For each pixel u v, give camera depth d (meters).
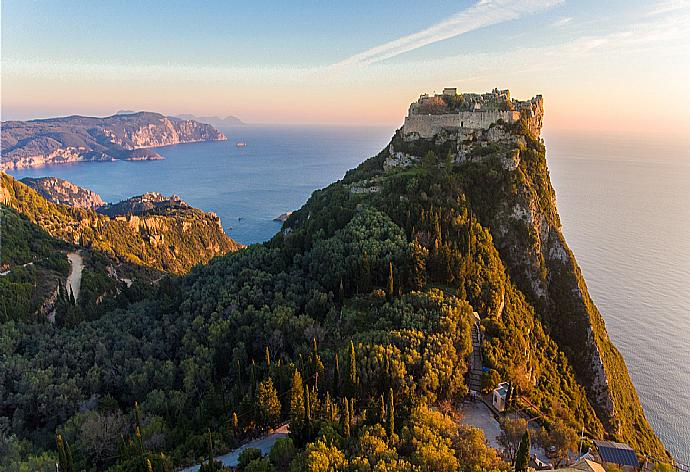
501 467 58.25
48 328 119.44
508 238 128.88
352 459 55.78
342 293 106.06
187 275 148.50
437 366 77.50
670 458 122.44
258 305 113.31
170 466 65.81
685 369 172.38
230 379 95.31
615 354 139.62
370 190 142.88
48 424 87.25
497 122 146.00
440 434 62.47
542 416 77.12
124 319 128.62
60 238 198.62
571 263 136.00
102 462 73.56
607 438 108.88
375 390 75.56
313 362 81.31
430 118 157.38
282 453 62.19
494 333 96.75
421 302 92.94
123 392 96.75
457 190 127.62
